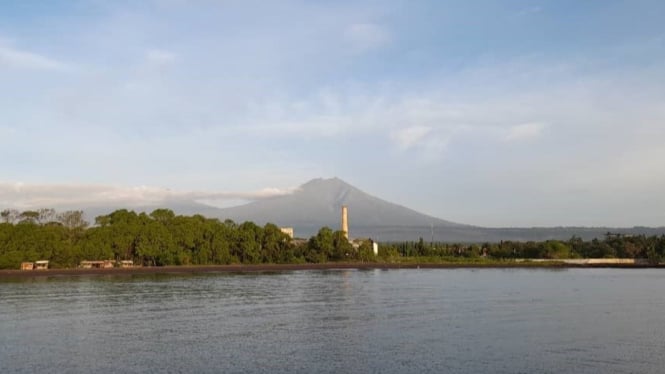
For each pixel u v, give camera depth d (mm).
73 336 54469
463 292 98438
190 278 133375
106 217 191250
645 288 109562
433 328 59281
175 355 46625
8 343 51188
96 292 96250
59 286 108375
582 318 66750
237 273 156875
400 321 63875
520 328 59562
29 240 153375
